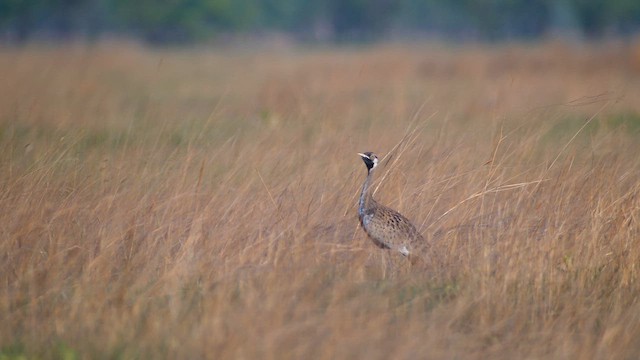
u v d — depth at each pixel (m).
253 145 36.25
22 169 30.39
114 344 20.27
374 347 20.22
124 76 95.50
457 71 91.38
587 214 27.48
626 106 56.22
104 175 29.59
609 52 96.94
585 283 24.39
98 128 47.31
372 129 39.72
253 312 21.05
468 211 27.67
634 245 25.62
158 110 57.38
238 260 24.48
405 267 25.52
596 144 33.62
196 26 194.88
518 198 28.44
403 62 93.62
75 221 26.66
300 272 23.53
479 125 42.78
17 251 24.80
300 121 44.25
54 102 56.03
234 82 87.50
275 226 26.62
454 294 23.56
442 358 20.27
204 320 20.77
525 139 33.50
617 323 21.89
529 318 22.58
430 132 42.28
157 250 25.52
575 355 20.66
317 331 20.47
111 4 199.38
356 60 99.75
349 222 27.70
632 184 29.88
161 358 19.98
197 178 30.09
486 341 21.48
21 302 22.67
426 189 28.56
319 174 31.28
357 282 23.66
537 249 25.42
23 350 20.47
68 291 23.17
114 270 24.66
